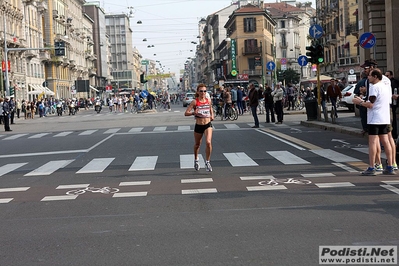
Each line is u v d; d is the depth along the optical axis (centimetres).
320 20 8175
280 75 9869
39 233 739
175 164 1418
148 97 5625
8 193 1081
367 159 1368
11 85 6700
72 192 1058
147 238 687
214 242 654
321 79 4919
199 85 1262
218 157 1525
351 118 2883
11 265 596
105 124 3488
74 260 605
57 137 2566
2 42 6359
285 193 953
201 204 889
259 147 1739
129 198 971
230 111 3356
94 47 14575
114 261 594
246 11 9638
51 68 9100
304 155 1496
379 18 2947
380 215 761
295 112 3800
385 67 2962
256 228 714
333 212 789
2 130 3409
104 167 1419
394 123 1600
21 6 7438
